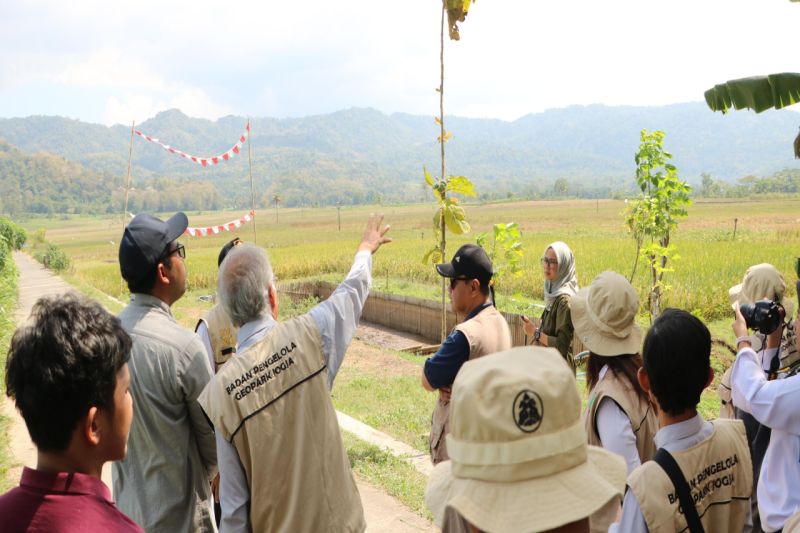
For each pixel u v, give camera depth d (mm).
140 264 2871
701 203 136750
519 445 1367
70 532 1575
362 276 3000
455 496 1454
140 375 2738
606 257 26109
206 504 3002
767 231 50031
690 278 18312
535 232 60219
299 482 2602
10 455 6680
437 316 15453
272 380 2613
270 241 72500
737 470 2217
